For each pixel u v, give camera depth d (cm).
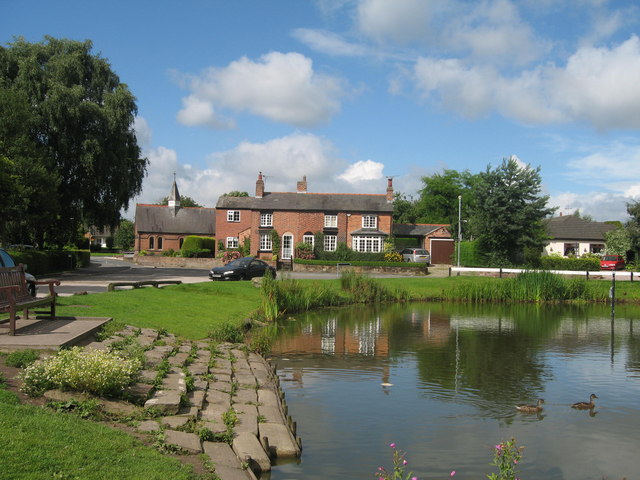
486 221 4950
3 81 3434
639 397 1225
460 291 3462
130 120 3947
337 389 1235
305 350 1711
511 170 4938
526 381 1352
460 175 8869
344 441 899
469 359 1608
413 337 1998
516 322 2480
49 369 761
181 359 1152
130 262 6256
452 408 1110
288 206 5847
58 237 4234
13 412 635
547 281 3494
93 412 715
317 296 2952
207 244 6216
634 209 5316
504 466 711
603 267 5112
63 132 3534
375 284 3381
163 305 1912
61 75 3634
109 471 548
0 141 3069
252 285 2997
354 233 5791
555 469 822
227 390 1023
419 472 789
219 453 697
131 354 1028
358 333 2075
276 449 797
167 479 559
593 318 2683
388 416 1045
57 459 548
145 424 723
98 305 1644
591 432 986
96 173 3709
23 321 1217
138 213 7438
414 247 6400
